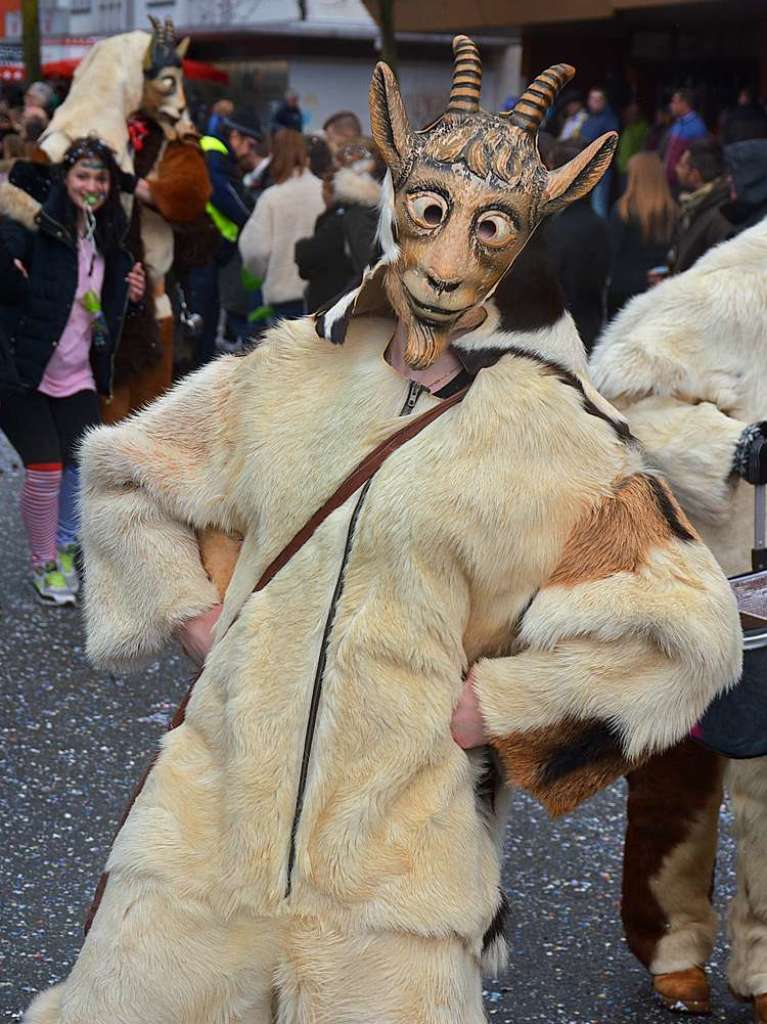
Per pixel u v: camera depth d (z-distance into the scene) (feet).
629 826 14.19
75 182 24.75
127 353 26.40
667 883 14.02
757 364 13.29
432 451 8.85
